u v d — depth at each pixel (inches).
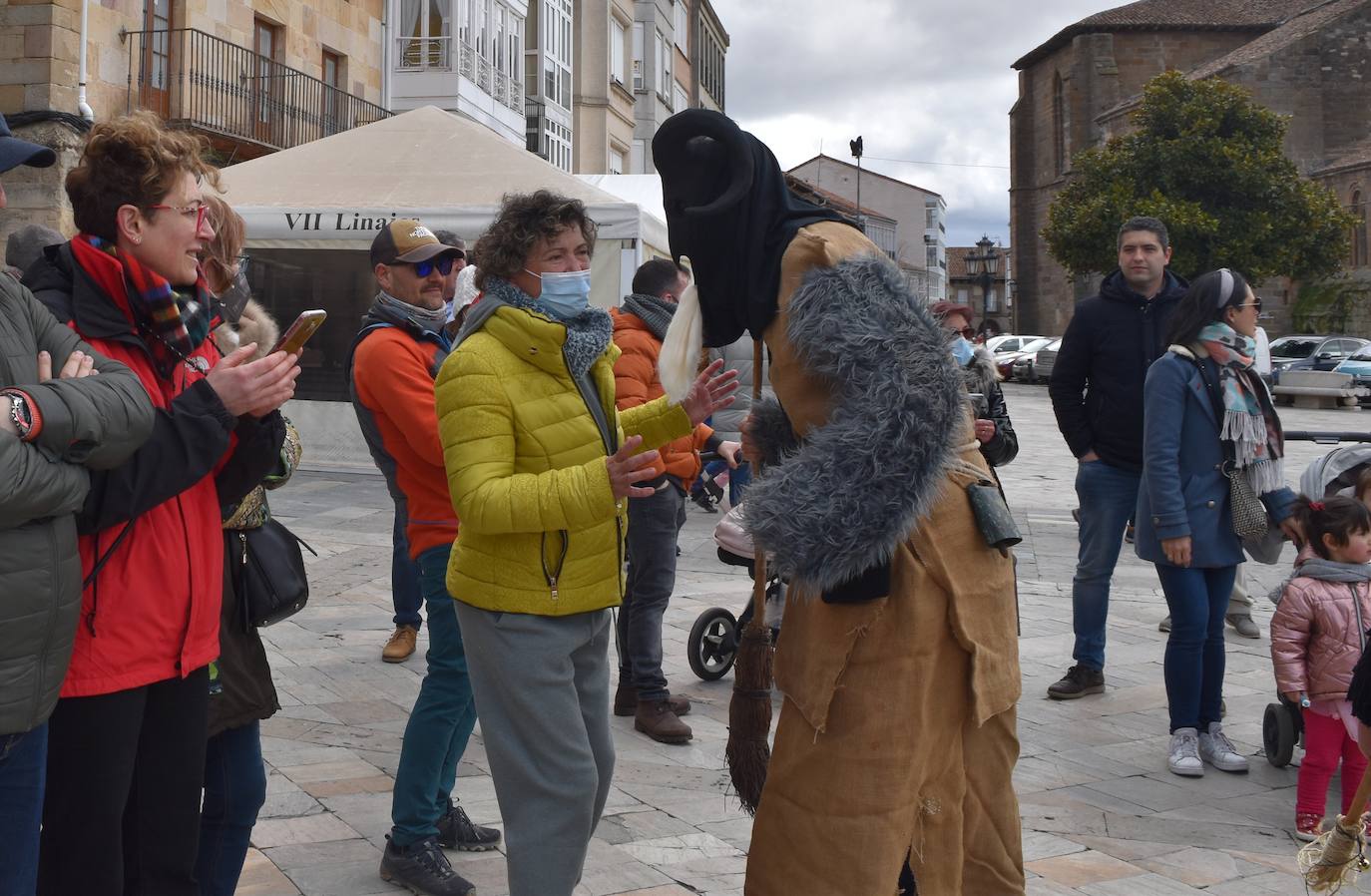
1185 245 1777.8
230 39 888.3
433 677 144.6
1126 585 372.2
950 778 112.0
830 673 107.6
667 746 206.4
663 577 210.8
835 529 98.9
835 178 4288.9
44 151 94.8
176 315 102.5
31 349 90.7
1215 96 1779.0
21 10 724.7
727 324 119.6
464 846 157.2
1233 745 221.1
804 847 109.2
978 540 111.8
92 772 97.7
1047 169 2854.3
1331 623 177.8
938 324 104.3
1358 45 2255.2
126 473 94.0
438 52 1078.4
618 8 1680.6
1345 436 238.8
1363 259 2130.9
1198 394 202.5
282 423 110.1
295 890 141.6
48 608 87.3
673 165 116.0
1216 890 154.8
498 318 119.0
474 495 113.8
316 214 519.8
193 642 103.3
